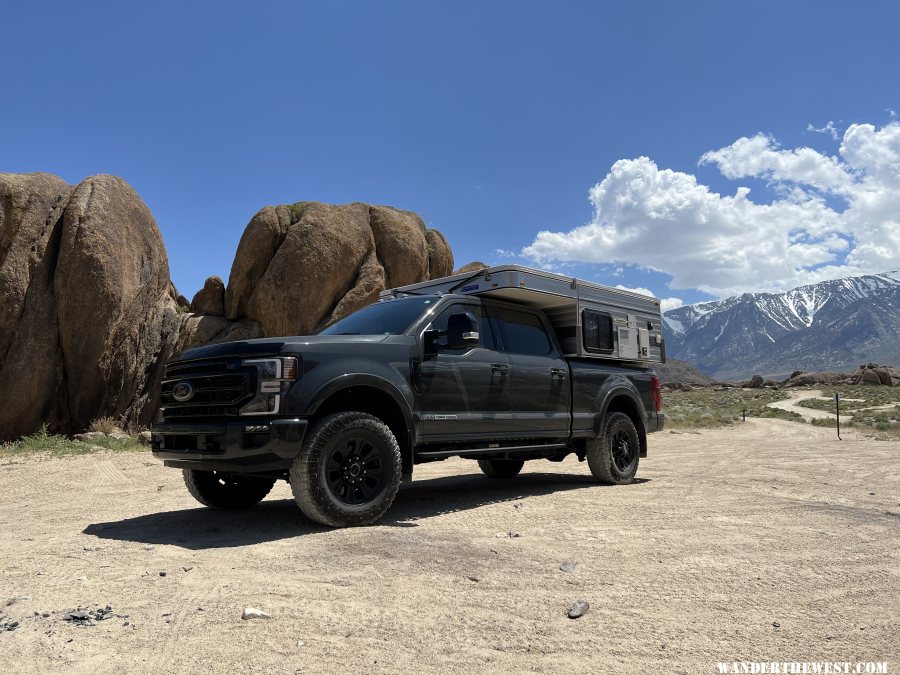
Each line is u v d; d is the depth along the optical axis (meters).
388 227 25.02
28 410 17.47
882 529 5.27
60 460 12.50
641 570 4.06
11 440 17.25
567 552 4.51
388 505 5.72
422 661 2.71
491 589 3.67
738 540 4.87
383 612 3.29
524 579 3.87
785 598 3.54
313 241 22.42
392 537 4.99
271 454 5.27
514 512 6.13
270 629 3.04
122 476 10.37
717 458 12.27
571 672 2.62
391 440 5.78
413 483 9.08
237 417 5.32
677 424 29.33
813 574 3.98
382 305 7.32
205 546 4.83
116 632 3.02
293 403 5.32
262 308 21.86
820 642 2.95
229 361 5.53
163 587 3.71
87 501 7.78
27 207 18.53
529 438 7.37
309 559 4.33
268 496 7.81
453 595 3.56
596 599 3.51
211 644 2.87
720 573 4.00
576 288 8.21
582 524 5.49
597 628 3.09
